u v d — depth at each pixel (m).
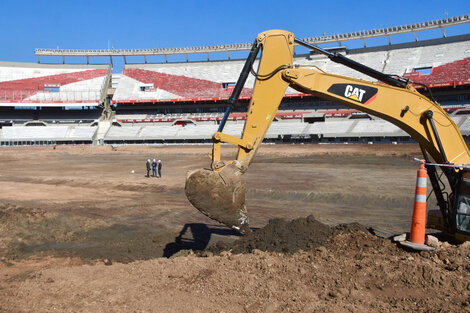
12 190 23.00
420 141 7.59
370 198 18.14
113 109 80.81
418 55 63.66
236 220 6.82
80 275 5.94
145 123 74.62
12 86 76.25
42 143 70.00
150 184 24.56
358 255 5.95
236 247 7.25
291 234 7.04
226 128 67.00
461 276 5.01
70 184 26.05
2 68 78.69
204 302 4.63
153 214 15.78
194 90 75.19
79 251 10.63
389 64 64.25
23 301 5.04
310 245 6.61
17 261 9.59
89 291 5.20
